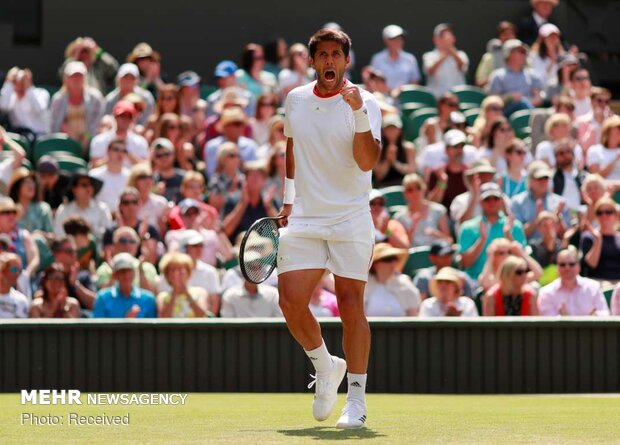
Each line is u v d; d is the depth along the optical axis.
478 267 27.70
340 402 19.09
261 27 40.66
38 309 24.11
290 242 13.95
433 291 24.52
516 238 28.12
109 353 22.11
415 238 29.48
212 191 29.81
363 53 41.22
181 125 32.47
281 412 16.77
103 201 30.33
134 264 24.31
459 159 31.69
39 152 33.78
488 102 34.50
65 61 38.47
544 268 28.58
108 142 32.31
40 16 39.84
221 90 37.12
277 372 22.11
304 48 38.12
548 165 32.72
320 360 14.47
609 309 26.12
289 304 13.97
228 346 22.16
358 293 14.04
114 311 24.12
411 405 18.53
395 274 24.78
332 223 13.86
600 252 27.66
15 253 25.69
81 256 26.70
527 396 21.25
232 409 17.41
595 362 22.17
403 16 41.41
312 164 13.86
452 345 22.09
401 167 32.75
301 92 13.92
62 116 35.03
